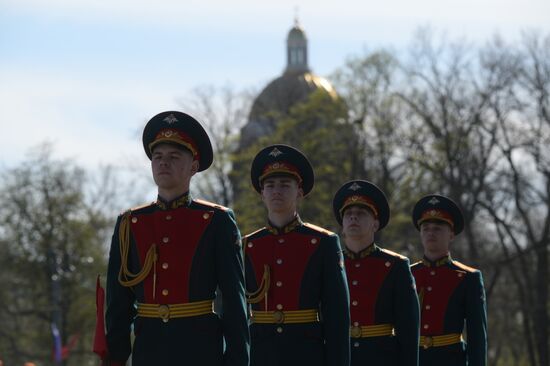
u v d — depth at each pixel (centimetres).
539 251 8356
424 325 2477
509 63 8594
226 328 1467
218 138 9800
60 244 9731
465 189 8356
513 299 9112
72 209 9775
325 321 1806
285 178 1861
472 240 8194
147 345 1473
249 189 8556
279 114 9506
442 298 2477
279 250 1841
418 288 2503
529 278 8425
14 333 9794
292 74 14400
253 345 1830
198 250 1483
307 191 1898
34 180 9694
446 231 2520
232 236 1494
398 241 8700
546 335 8350
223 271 1480
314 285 1820
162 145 1499
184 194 1514
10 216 9619
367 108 8812
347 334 1806
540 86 8400
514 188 8456
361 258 2195
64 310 9719
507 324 9681
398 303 2166
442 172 8500
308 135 8738
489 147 8475
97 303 1415
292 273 1823
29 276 9694
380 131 8725
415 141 8688
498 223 8556
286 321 1814
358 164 8781
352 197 2202
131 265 1502
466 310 2480
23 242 9631
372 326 2161
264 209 8462
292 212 1872
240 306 1470
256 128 9962
